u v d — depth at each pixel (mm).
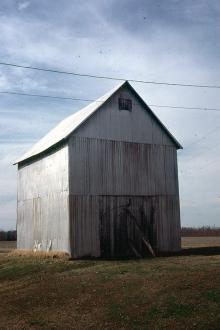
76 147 27703
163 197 30594
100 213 27859
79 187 27406
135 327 14578
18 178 36469
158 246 29703
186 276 18766
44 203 30703
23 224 34406
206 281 17672
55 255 27484
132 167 29625
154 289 17656
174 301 16078
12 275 24922
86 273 22156
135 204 29328
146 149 30438
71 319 16047
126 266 22844
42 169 31484
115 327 14805
